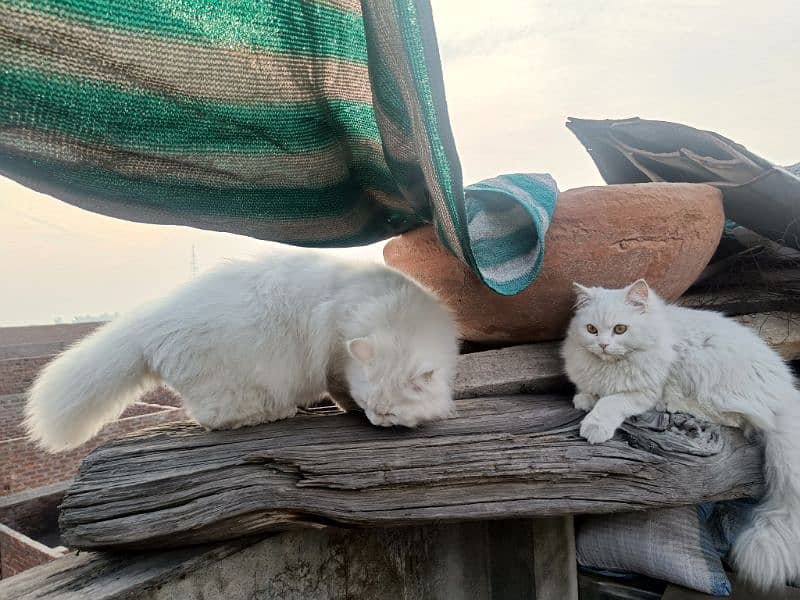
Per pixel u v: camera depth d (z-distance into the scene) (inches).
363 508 30.6
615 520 38.7
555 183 35.9
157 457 30.2
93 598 26.6
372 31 23.5
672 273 35.8
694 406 32.4
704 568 34.8
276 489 30.2
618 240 33.9
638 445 31.3
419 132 23.8
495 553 45.1
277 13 23.0
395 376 30.8
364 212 35.9
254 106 24.8
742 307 46.9
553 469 30.7
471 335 41.2
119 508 28.8
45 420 29.9
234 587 31.7
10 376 109.3
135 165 24.7
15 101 20.6
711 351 31.9
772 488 31.8
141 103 22.7
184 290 32.8
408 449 31.0
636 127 41.9
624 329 31.2
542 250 30.7
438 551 42.7
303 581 34.8
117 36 20.6
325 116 26.9
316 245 38.2
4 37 19.3
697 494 31.3
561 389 38.0
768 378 31.7
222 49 22.7
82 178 24.4
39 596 27.0
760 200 39.3
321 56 24.9
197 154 25.3
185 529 29.0
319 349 33.0
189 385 31.2
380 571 39.0
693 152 40.9
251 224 32.1
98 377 30.2
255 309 31.6
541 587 43.3
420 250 39.4
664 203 33.7
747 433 32.5
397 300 33.6
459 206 25.0
